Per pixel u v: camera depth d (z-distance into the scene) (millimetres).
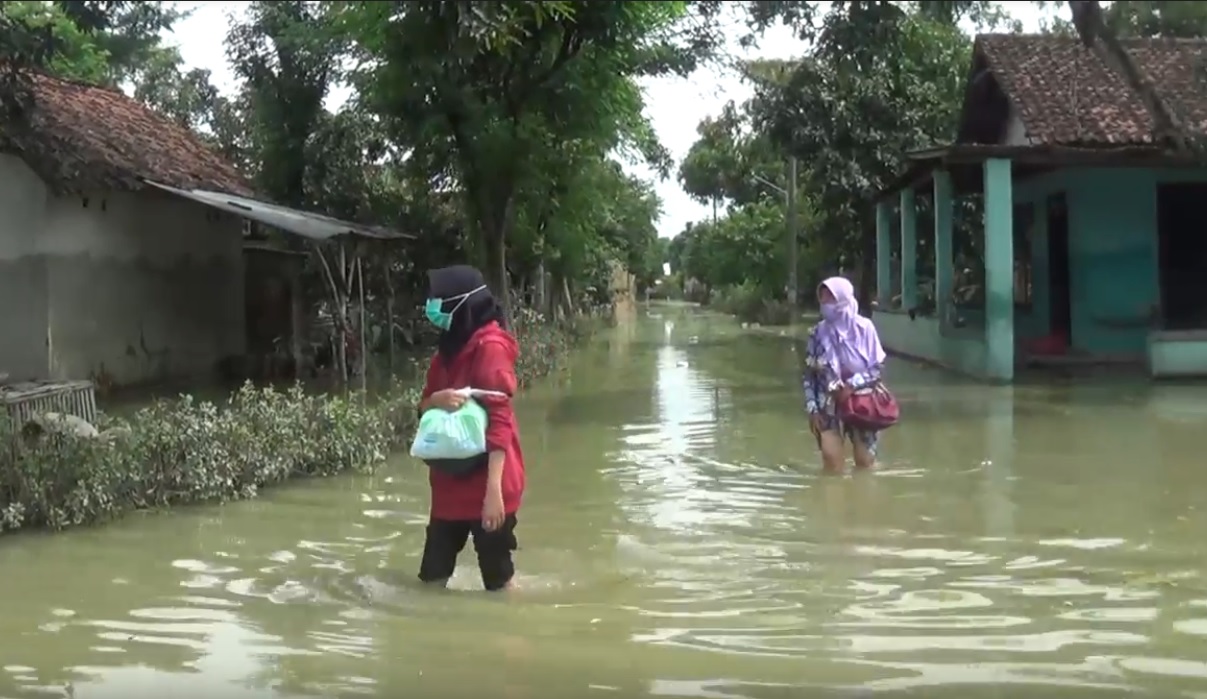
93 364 15688
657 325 42594
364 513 7902
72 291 15234
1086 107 16594
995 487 8430
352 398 12406
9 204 14422
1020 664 4594
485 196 17391
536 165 17297
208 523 7590
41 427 8211
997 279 15664
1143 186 18188
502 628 5180
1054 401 13508
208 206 17312
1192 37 20000
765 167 44469
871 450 9336
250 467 8711
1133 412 12414
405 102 16984
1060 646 4812
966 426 11602
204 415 8859
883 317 23172
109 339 16078
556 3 13508
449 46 13781
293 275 19672
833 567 6230
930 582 5879
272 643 4984
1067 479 8703
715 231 53156
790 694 4285
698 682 4430
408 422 10961
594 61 16344
